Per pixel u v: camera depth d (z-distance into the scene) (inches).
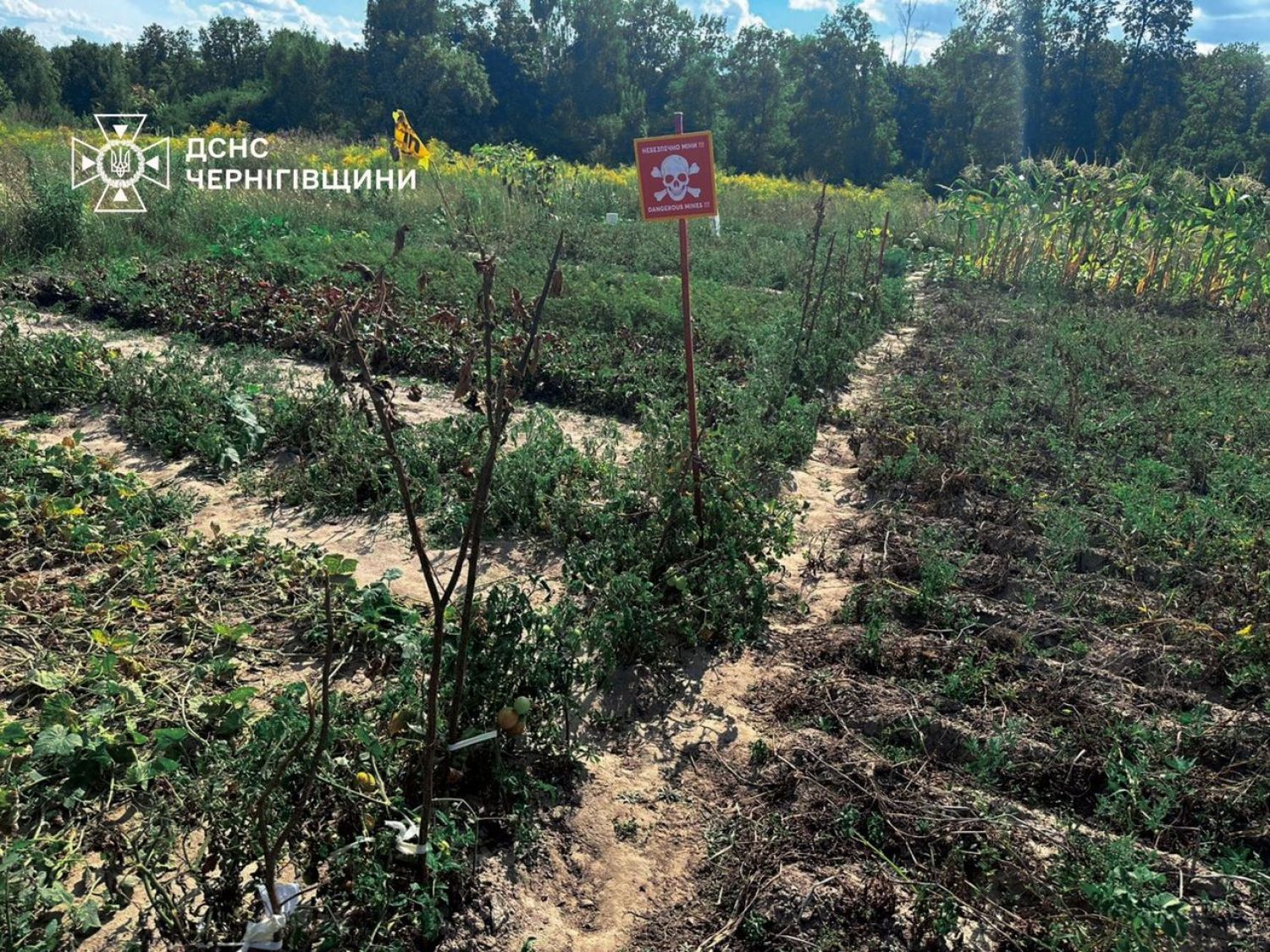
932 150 1945.1
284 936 106.3
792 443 275.4
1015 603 197.9
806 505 230.8
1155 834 134.4
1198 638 180.5
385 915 112.6
